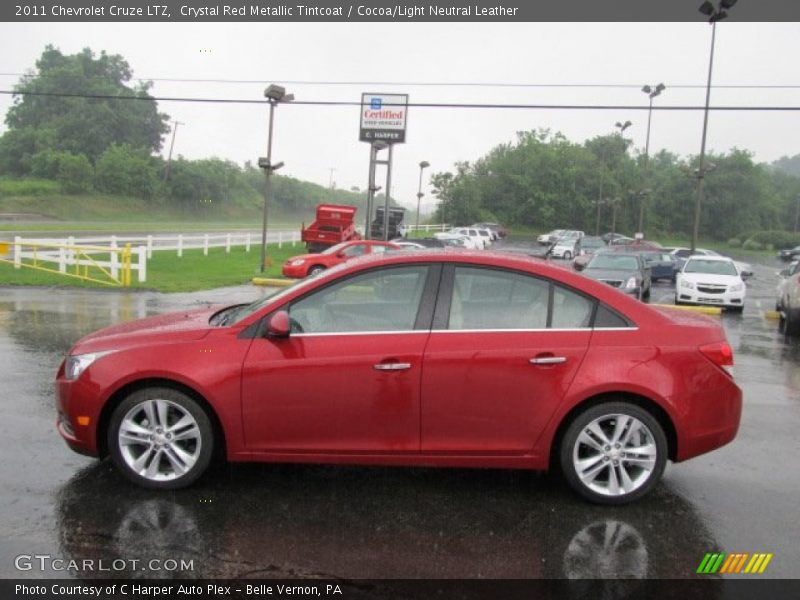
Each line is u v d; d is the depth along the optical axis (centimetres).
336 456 464
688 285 2017
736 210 11250
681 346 465
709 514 461
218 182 9656
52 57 10131
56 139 8831
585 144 12312
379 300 473
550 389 455
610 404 461
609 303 473
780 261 6675
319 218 3434
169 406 467
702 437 466
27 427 598
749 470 549
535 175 11131
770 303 2322
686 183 11312
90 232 4050
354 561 386
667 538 425
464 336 460
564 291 474
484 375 454
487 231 5903
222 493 472
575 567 387
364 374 455
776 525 447
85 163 7881
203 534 412
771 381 931
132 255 2509
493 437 460
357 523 433
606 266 1981
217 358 459
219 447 507
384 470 526
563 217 11019
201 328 480
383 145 3625
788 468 556
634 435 464
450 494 483
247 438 462
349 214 3419
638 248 3716
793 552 412
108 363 464
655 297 2389
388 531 423
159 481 470
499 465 466
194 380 455
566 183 11000
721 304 1989
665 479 525
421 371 454
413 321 466
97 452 474
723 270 2091
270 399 457
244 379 456
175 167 9100
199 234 4562
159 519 430
